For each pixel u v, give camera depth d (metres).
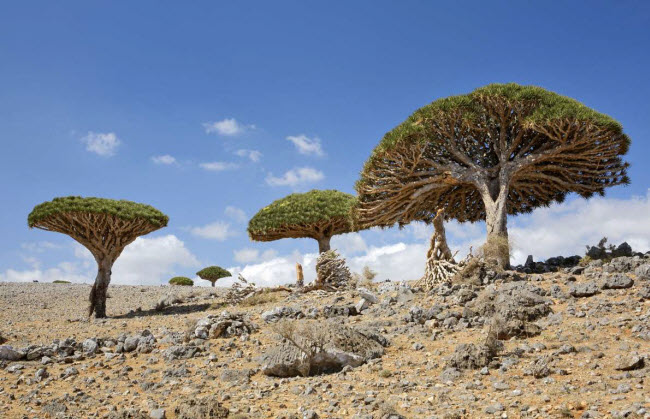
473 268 14.35
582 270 14.29
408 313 11.80
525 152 19.88
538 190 22.36
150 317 18.16
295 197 27.16
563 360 7.47
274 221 25.52
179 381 8.69
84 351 11.19
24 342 12.95
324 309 13.67
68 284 34.03
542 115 17.09
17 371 9.74
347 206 25.59
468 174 19.09
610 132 17.53
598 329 8.87
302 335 8.75
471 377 7.32
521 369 7.36
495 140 19.20
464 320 10.79
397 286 16.44
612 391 6.03
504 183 18.59
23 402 7.79
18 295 26.47
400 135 18.05
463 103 18.30
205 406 6.50
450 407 6.12
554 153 18.30
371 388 7.33
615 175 20.28
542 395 6.16
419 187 19.92
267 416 6.40
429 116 18.53
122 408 7.28
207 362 9.85
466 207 23.61
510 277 14.28
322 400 6.94
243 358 10.04
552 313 10.34
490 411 5.82
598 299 11.01
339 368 8.66
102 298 19.70
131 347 11.41
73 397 7.95
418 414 5.98
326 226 26.25
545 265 18.08
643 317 8.99
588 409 5.59
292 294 19.09
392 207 20.36
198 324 12.16
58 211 18.75
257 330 12.44
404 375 7.81
